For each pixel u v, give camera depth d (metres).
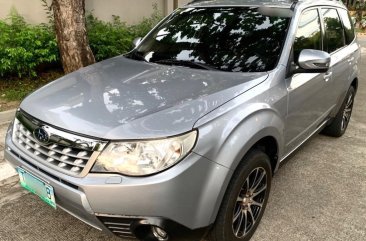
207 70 2.88
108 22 7.61
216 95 2.38
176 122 2.09
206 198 2.12
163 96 2.38
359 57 4.67
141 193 1.96
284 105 2.76
